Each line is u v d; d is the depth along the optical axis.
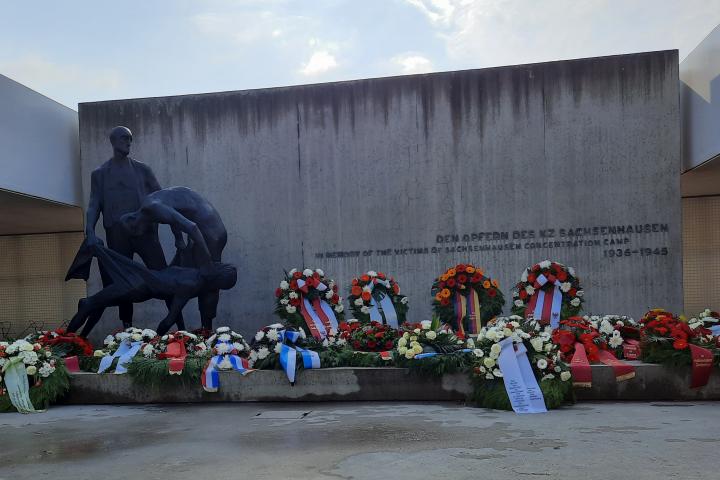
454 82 11.61
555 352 6.18
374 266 11.81
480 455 4.26
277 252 12.16
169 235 12.38
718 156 10.42
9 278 19.34
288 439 4.91
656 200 10.94
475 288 8.66
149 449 4.74
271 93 12.27
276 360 6.73
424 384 6.45
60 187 13.13
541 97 11.32
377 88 11.87
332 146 12.02
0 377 6.57
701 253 16.48
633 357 6.83
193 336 7.47
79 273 9.16
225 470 4.09
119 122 12.76
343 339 7.40
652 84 10.98
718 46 10.07
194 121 12.52
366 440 4.78
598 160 11.13
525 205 11.34
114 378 6.86
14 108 11.74
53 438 5.21
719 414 5.49
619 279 11.01
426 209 11.66
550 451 4.32
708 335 6.54
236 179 12.35
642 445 4.43
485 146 11.49
